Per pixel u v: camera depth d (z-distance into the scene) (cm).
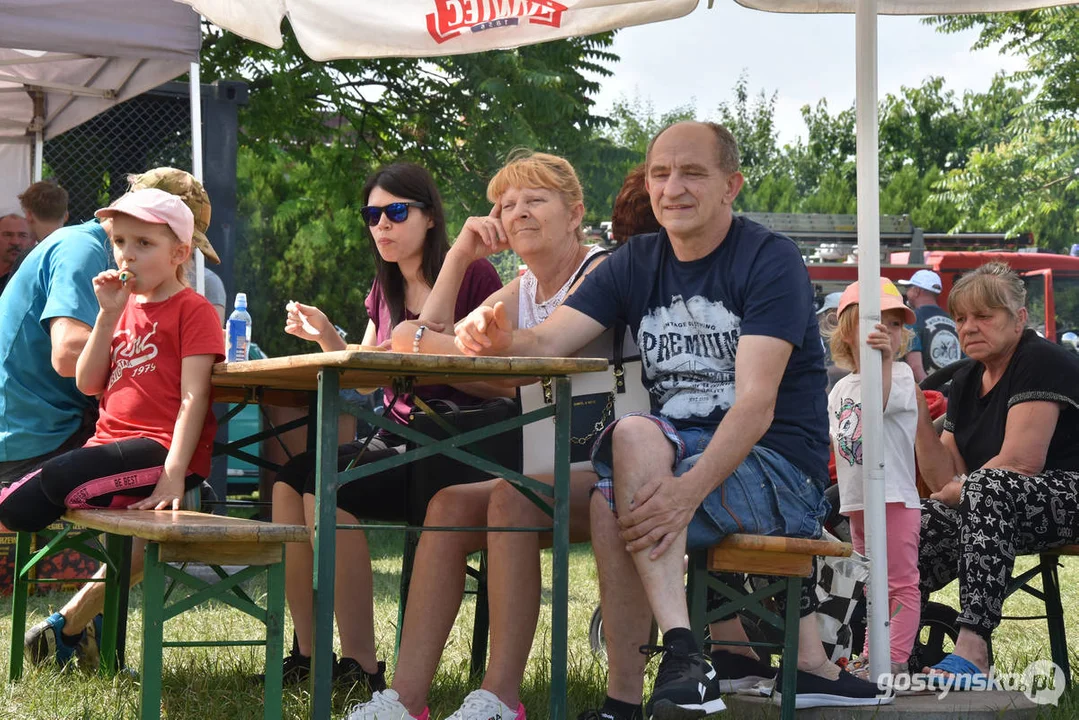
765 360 440
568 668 583
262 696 515
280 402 556
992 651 606
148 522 395
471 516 464
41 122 1257
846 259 2105
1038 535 555
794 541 436
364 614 537
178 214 494
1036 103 3123
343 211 2498
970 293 598
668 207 462
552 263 544
